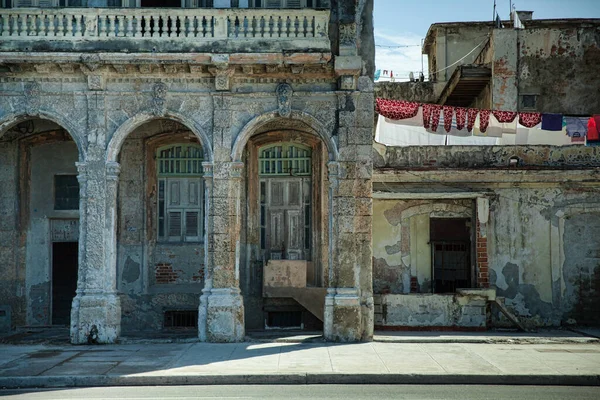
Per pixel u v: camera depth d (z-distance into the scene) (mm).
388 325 18891
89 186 17266
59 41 17078
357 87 17422
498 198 19797
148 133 19891
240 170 17359
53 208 20109
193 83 17484
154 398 11266
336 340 16875
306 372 13039
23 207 19922
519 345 16375
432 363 13984
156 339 17047
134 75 17344
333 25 17578
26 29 17141
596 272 19688
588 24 23516
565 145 20078
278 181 20406
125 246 19812
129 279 19766
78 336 16844
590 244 19734
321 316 19328
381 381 12875
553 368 13406
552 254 19688
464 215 19906
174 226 20250
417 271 19938
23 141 19906
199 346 16359
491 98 23703
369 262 17172
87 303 16922
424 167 19781
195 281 20031
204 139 17375
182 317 19922
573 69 23422
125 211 19844
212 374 12938
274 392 11836
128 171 19891
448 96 26906
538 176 19484
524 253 19703
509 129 19656
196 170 20297
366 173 17281
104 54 16812
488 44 24984
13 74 17312
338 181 17266
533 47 23547
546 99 23391
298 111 17359
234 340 16891
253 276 20016
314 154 20172
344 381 12875
